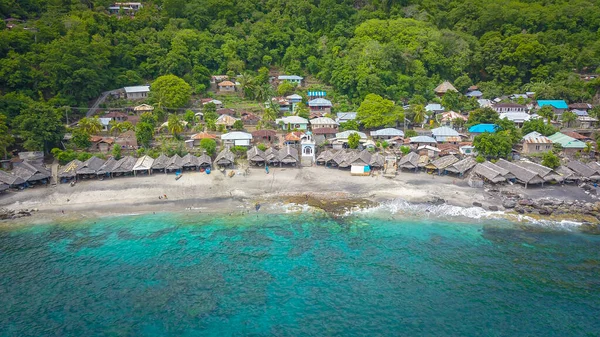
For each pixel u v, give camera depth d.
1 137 88.19
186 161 89.75
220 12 164.00
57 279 52.84
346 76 132.12
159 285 51.72
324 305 48.12
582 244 61.81
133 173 88.50
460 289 50.97
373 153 99.81
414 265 56.22
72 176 83.88
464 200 77.06
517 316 46.06
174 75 127.88
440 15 172.25
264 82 139.12
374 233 65.38
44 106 95.06
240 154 100.25
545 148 101.50
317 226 67.75
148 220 69.88
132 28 146.50
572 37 159.62
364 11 168.12
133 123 110.81
